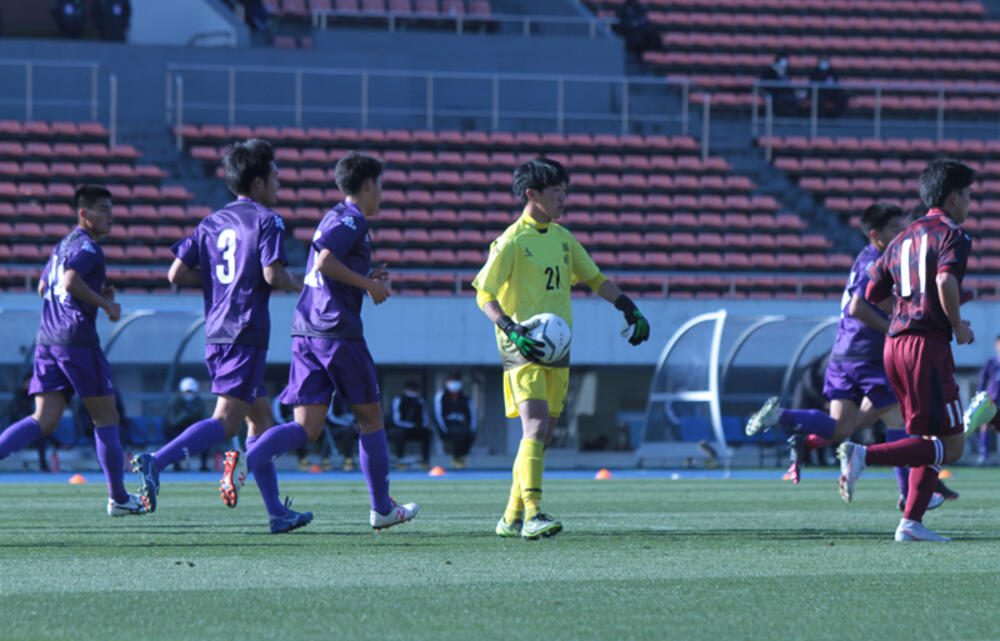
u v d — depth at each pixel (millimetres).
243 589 15195
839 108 119500
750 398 75000
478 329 82812
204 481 51656
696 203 108562
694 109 116312
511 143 110438
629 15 131125
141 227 98875
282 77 108438
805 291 102000
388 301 81812
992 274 107812
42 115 104062
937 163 21703
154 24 115312
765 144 115312
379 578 16344
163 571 17031
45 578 16234
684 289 100812
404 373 87750
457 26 122062
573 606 13883
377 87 110438
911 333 21625
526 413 22109
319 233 22031
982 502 35719
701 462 74500
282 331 80312
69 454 70500
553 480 53406
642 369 89688
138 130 105500
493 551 19969
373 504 23703
